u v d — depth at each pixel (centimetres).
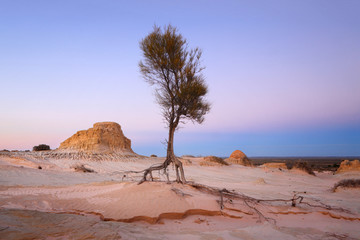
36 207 866
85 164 2612
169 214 835
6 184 1316
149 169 1186
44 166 2356
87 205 893
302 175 3114
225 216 893
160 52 1138
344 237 742
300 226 841
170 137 1198
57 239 505
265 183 2144
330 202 1252
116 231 611
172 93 1190
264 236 705
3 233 475
